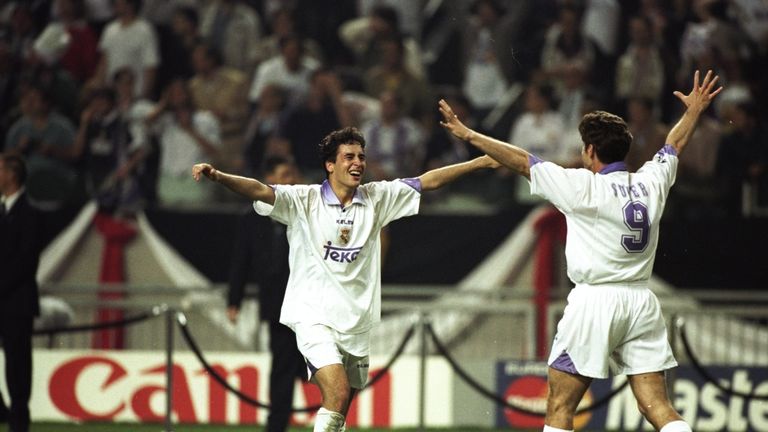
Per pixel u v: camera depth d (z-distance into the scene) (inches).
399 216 828.6
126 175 1647.4
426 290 1512.1
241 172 1678.2
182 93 1696.6
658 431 745.6
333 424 762.8
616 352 768.3
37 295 1091.9
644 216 754.8
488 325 1507.1
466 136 767.1
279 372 1067.9
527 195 1632.6
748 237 1561.3
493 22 1726.1
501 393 1384.1
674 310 1359.5
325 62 1732.3
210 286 1581.0
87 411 1371.8
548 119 1670.8
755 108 1653.5
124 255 1596.9
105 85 1705.2
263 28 1739.7
